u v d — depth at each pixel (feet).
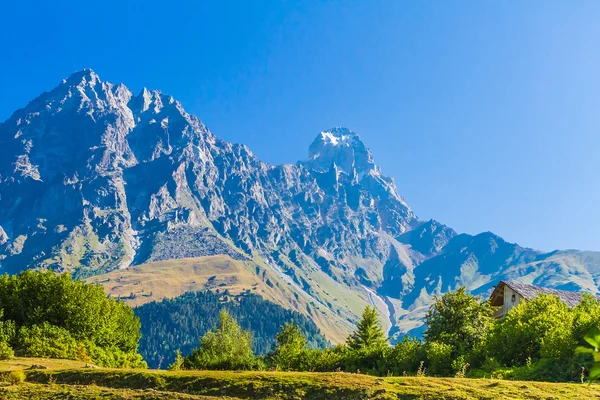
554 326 134.82
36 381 104.83
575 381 108.47
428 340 176.96
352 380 96.89
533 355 137.18
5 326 179.22
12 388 93.35
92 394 89.81
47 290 205.46
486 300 188.44
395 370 159.94
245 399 90.22
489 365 134.21
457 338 172.24
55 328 186.70
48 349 165.37
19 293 205.87
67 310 199.72
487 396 84.48
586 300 172.45
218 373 107.45
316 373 105.60
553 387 90.27
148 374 105.40
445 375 143.33
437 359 148.46
